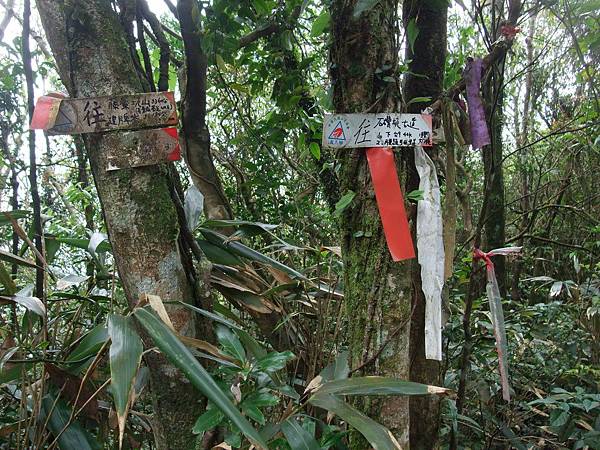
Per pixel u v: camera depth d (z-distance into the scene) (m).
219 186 2.22
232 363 1.29
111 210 1.30
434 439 1.79
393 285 1.46
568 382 2.69
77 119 1.25
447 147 1.58
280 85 2.38
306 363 1.94
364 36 1.45
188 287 1.40
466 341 1.89
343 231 1.54
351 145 1.45
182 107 2.08
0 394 1.63
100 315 1.89
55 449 1.41
